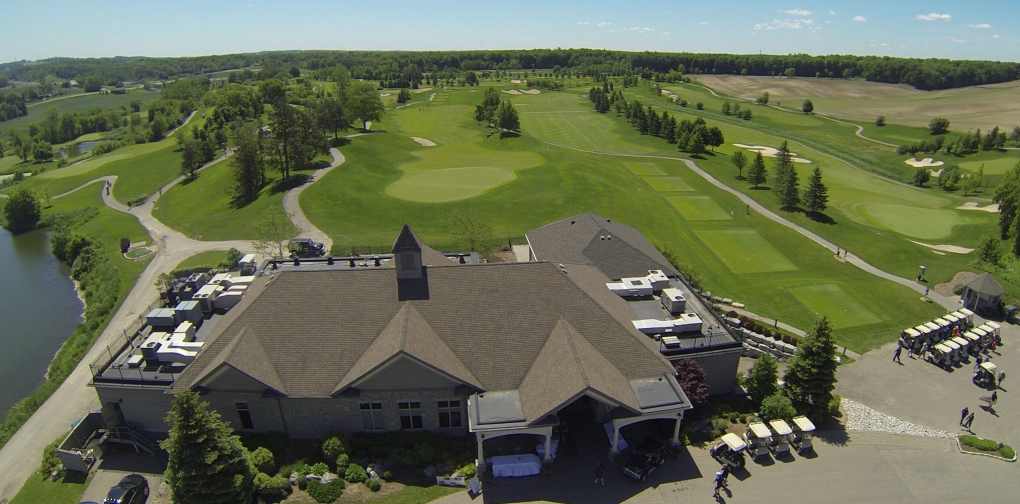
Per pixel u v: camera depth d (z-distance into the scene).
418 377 35.53
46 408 44.28
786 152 103.31
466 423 37.72
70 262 84.38
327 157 116.31
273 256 70.62
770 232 80.69
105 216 100.12
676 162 123.75
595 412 38.81
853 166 137.38
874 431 39.22
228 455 31.89
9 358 57.03
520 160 120.44
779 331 53.38
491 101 178.75
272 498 33.12
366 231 79.38
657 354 38.19
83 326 59.75
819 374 38.88
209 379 35.19
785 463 35.91
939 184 121.88
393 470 35.00
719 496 33.03
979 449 37.38
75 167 140.88
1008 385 44.94
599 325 39.00
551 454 35.50
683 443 37.06
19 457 38.88
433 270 40.41
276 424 37.25
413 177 106.94
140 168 131.88
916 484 34.34
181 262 73.38
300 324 38.06
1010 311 55.56
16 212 102.31
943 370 46.84
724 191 102.00
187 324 41.09
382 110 157.88
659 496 33.03
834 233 81.00
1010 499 33.34
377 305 38.84
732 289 62.84
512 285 40.50
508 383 36.44
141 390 36.41
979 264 68.88
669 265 53.50
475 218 75.44
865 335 52.88
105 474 35.69
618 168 116.38
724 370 41.66
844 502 32.88
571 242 56.97
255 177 101.88
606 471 34.75
